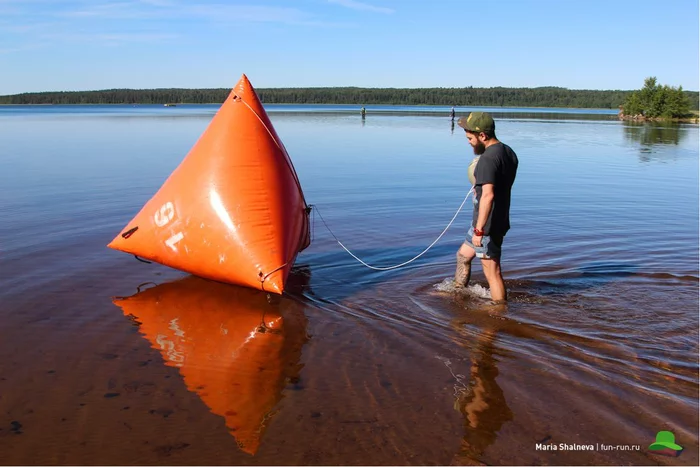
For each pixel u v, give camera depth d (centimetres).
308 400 352
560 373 385
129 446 304
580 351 418
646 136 3086
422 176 1348
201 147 577
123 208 901
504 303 514
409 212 936
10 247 673
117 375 380
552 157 1892
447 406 346
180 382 373
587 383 372
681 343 430
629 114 6488
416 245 726
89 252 659
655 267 624
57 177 1226
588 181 1321
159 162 1511
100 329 453
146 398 352
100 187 1099
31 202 945
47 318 472
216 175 550
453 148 2108
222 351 419
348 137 2625
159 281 571
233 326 464
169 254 563
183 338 440
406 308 505
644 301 516
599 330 454
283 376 382
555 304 511
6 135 2527
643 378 378
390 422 329
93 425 322
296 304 515
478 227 497
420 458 296
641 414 336
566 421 330
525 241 739
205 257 542
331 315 489
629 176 1414
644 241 741
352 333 452
